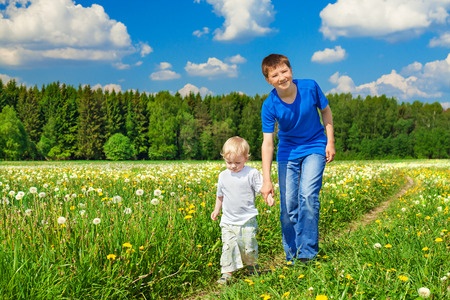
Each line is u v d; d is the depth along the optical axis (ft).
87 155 333.01
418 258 12.71
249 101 394.93
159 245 14.48
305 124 15.97
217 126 350.23
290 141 16.37
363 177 40.16
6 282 10.67
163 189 28.32
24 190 25.71
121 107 350.02
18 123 288.71
